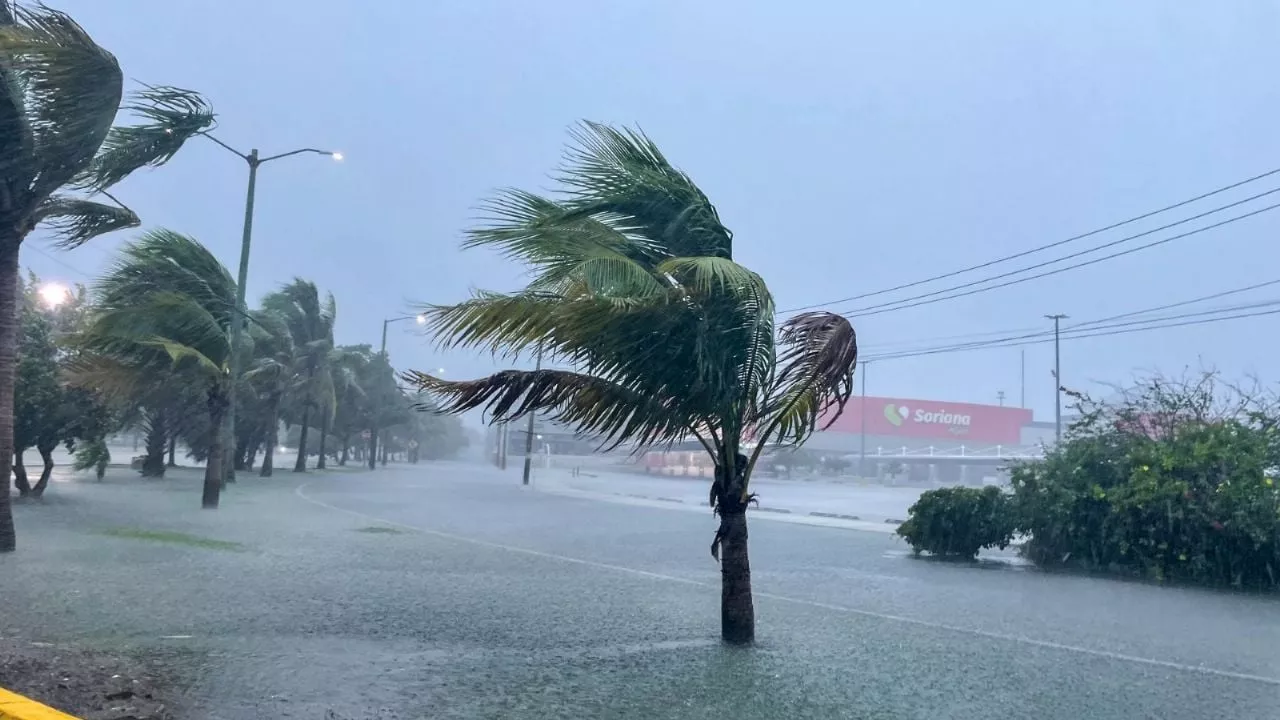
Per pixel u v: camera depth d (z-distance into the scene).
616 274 7.34
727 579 8.97
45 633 8.20
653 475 74.50
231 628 8.84
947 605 11.91
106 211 13.91
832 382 8.09
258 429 48.38
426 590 11.77
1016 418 100.19
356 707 6.40
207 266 22.52
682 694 7.02
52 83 11.27
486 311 7.41
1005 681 7.75
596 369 7.87
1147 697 7.36
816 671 7.88
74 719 5.01
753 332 8.17
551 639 8.98
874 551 18.47
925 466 76.19
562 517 25.83
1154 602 12.50
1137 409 16.92
